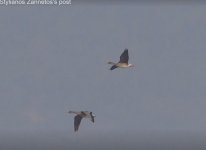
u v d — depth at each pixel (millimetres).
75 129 64875
